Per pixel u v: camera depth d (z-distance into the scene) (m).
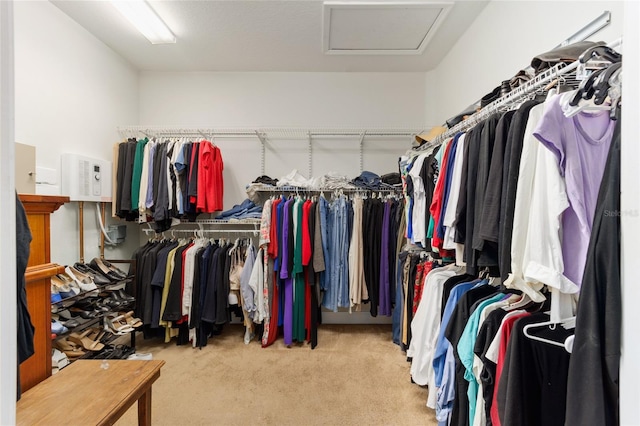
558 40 1.42
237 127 3.04
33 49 1.89
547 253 0.83
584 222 0.78
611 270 0.55
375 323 2.97
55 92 2.05
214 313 2.39
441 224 1.46
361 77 3.06
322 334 2.69
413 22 2.19
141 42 2.50
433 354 1.53
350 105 3.07
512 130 0.95
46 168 1.98
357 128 2.94
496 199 1.00
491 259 1.07
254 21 2.19
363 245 2.52
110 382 1.07
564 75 0.98
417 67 2.95
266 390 1.82
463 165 1.26
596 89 0.65
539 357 0.87
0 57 0.48
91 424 0.86
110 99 2.59
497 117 1.11
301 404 1.69
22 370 1.04
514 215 0.93
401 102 3.07
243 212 2.78
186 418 1.58
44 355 1.12
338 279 2.51
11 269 0.50
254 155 3.08
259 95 3.06
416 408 1.66
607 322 0.55
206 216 2.96
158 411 1.63
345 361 2.18
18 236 0.89
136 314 2.37
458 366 1.24
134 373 1.13
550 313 0.88
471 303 1.28
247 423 1.54
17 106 1.81
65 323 1.71
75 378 1.10
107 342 2.03
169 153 2.49
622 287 0.51
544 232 0.83
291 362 2.17
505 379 0.88
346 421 1.56
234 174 3.08
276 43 2.50
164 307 2.35
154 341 2.53
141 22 2.13
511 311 1.05
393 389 1.83
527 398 0.86
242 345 2.46
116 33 2.36
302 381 1.92
